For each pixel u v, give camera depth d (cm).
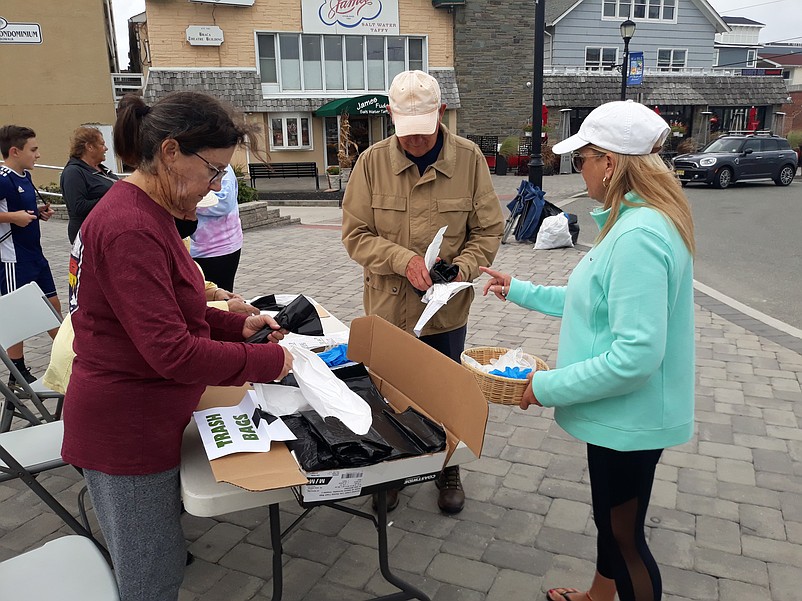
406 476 170
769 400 406
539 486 312
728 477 317
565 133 2250
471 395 169
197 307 162
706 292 690
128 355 151
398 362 207
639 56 1988
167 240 150
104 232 141
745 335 537
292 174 1709
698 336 536
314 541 272
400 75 264
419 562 258
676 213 167
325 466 159
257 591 243
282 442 169
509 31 2002
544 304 229
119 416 154
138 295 141
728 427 369
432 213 277
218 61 1711
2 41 1473
